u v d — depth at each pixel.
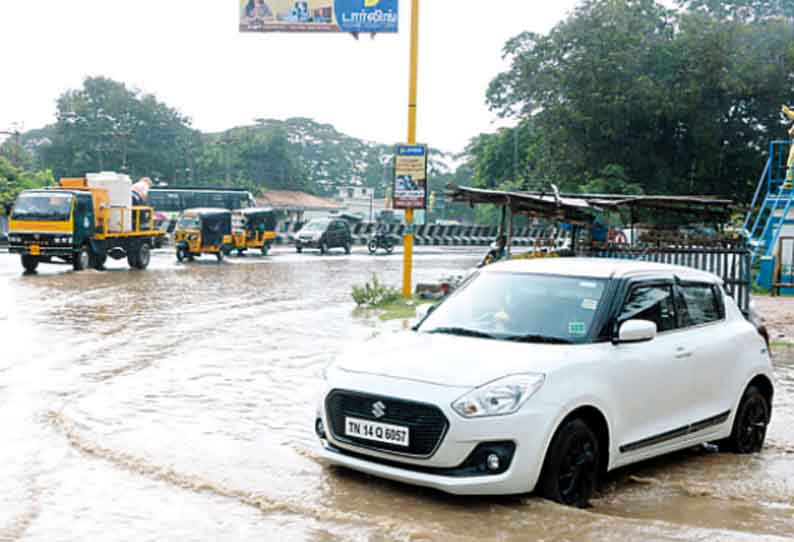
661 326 6.57
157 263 33.50
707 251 14.82
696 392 6.66
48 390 9.00
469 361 5.64
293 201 96.50
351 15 24.39
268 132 103.88
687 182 34.66
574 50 35.75
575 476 5.57
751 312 8.05
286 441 7.06
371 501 5.54
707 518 5.48
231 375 10.05
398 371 5.65
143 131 84.75
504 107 42.50
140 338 12.89
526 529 5.04
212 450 6.73
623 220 21.36
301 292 21.39
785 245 25.08
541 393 5.38
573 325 6.11
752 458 7.09
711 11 37.38
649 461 6.93
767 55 33.56
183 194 55.62
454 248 55.72
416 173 18.88
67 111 83.25
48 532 4.98
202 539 4.90
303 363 10.95
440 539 4.87
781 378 10.99
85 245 27.42
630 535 4.97
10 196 49.78
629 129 34.56
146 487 5.84
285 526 5.12
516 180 46.78
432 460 5.32
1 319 14.86
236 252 43.19
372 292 18.20
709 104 33.62
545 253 16.70
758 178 34.41
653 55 33.91
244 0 25.05
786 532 5.24
